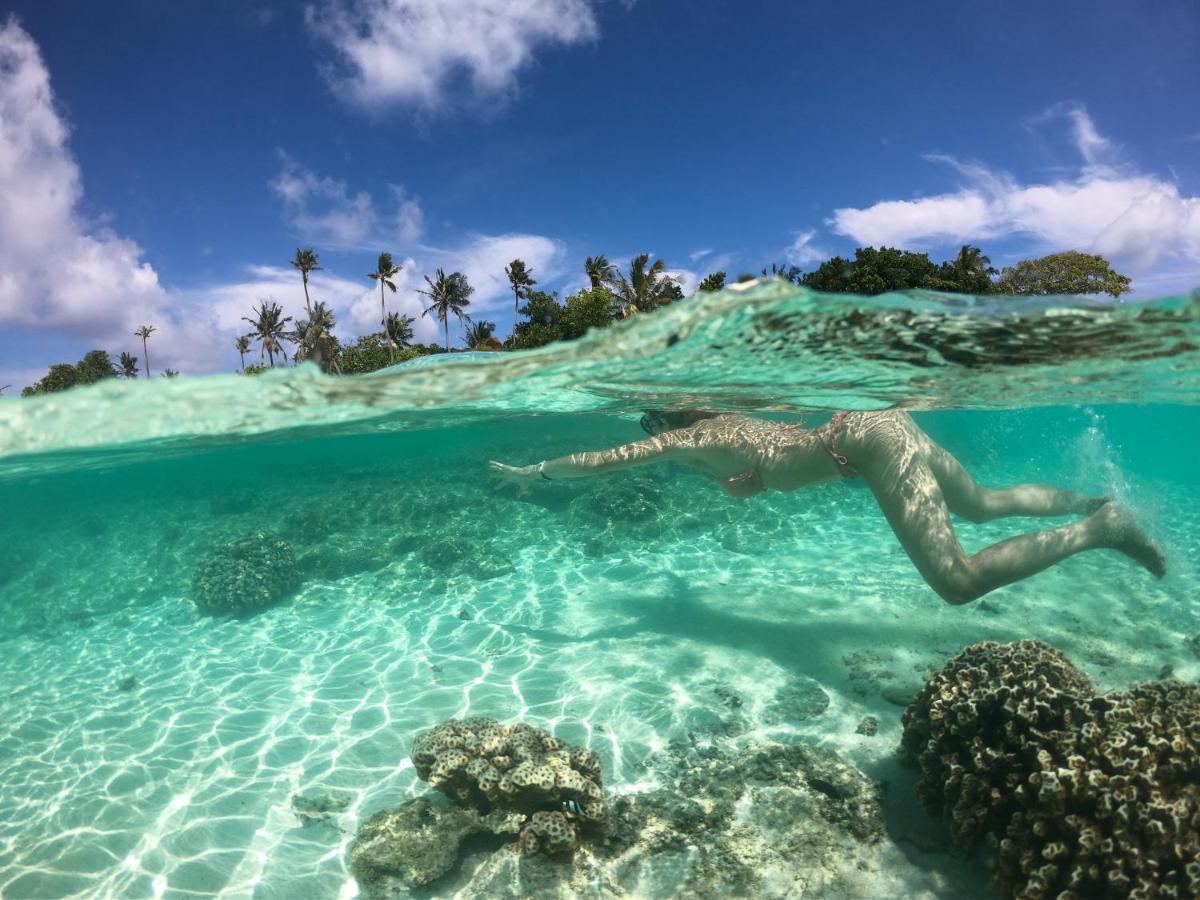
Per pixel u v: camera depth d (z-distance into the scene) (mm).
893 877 1285
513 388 2359
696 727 1757
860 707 1799
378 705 2037
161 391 1753
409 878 1353
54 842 1554
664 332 1646
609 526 3711
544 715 1879
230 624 2959
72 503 9422
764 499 4230
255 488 6852
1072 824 1123
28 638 3104
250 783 1710
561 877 1344
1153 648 2045
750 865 1335
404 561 3518
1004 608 2379
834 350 1904
